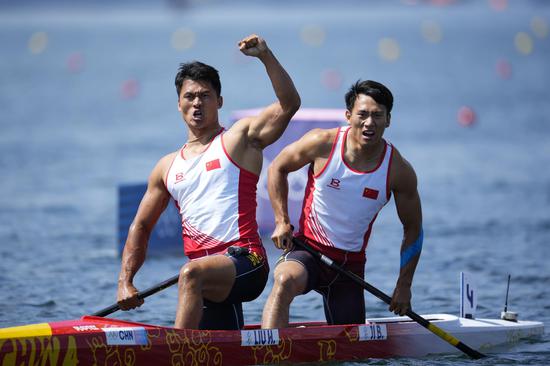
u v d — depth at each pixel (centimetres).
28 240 4372
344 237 2358
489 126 9556
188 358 2077
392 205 5503
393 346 2391
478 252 4047
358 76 16300
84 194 5847
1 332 1917
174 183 2231
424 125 9638
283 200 2370
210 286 2125
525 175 6438
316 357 2259
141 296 2211
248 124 2217
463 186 5994
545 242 4262
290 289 2272
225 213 2186
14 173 6688
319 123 4200
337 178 2311
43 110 11669
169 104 12438
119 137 8944
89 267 3772
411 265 2358
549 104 11756
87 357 1966
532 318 2941
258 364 2172
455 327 2497
